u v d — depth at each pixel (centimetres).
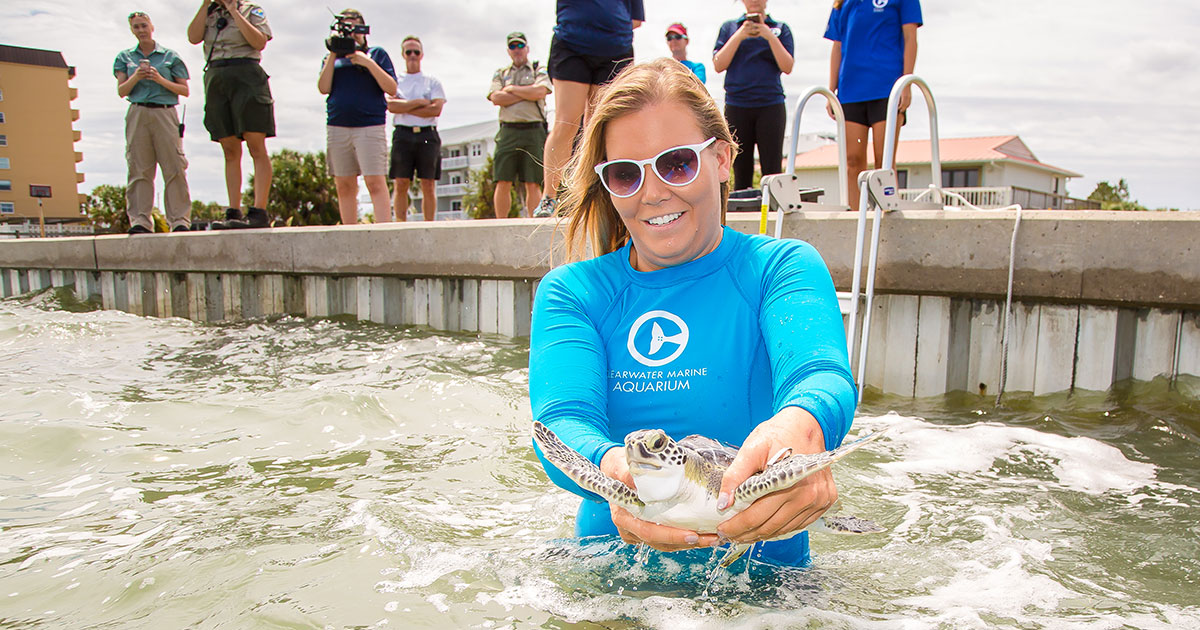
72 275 1063
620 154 180
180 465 310
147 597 191
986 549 218
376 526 236
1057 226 406
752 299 185
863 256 459
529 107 770
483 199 4222
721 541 155
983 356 439
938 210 448
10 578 203
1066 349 414
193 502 264
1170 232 379
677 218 181
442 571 201
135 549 221
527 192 796
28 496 271
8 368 543
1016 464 305
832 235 470
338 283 769
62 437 342
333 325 724
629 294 194
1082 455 315
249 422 373
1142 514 246
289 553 216
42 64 5722
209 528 238
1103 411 382
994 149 3444
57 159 5847
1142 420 358
